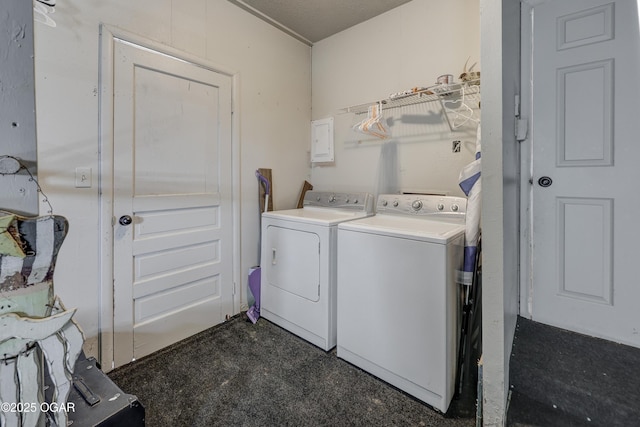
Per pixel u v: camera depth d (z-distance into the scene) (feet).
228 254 7.70
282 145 8.99
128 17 5.71
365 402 4.96
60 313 2.62
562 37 5.49
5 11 2.33
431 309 4.78
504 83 3.42
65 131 5.03
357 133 8.74
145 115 6.04
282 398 5.05
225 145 7.52
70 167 5.11
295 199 9.46
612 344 5.12
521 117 5.89
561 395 4.06
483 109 3.34
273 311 7.61
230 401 4.99
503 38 3.32
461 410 4.78
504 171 3.42
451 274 4.77
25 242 2.42
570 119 5.46
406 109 7.71
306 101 9.73
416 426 4.46
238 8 7.66
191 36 6.72
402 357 5.15
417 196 6.66
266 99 8.48
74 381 3.50
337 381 5.47
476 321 5.59
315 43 9.73
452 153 6.97
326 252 6.28
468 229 5.10
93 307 5.47
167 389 5.26
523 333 5.52
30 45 2.48
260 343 6.75
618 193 5.04
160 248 6.40
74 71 5.09
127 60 5.73
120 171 5.71
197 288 7.11
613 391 4.09
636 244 4.91
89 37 5.24
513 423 3.66
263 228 7.85
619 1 4.94
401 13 7.70
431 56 7.22
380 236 5.38
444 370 4.67
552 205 5.70
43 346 2.53
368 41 8.38
